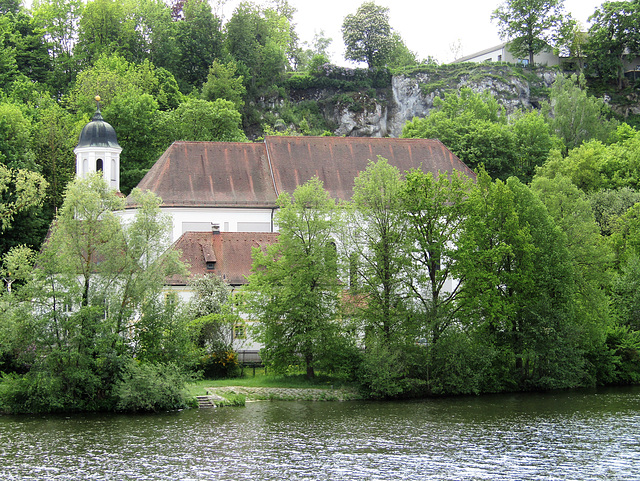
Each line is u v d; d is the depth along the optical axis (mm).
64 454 41125
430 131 99750
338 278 61406
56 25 148750
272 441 44094
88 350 50750
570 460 41344
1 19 142250
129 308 53062
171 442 43562
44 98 125062
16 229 81438
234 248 69062
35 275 51562
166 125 105000
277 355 59062
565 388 64500
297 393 56750
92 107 112500
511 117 126625
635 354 68625
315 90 152625
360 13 160375
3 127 92750
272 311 59062
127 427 46719
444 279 62562
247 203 75188
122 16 148000
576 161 98625
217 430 46250
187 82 146625
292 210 60156
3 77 132625
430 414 52000
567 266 64875
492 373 61938
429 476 38469
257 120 143750
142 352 53594
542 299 63688
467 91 121125
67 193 53125
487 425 48875
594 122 129875
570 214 71250
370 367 57062
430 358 59375
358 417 50656
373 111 150375
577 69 173250
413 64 190625
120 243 53312
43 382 50094
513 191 66812
